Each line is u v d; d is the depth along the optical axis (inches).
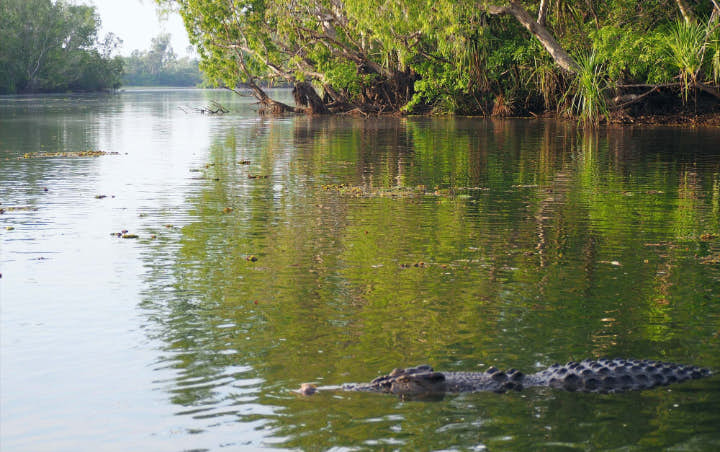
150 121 1781.5
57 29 4146.2
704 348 265.6
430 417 213.5
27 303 321.1
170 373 246.2
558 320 298.0
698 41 1273.4
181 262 393.1
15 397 227.9
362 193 627.2
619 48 1349.7
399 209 549.3
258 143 1147.9
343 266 384.8
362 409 219.1
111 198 604.1
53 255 406.9
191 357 260.2
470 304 319.6
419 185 673.0
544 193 622.2
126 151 1022.4
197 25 2038.6
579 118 1472.7
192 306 318.0
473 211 539.8
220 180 714.8
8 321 297.4
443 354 263.1
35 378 241.9
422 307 316.2
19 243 436.5
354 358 259.9
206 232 469.1
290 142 1162.6
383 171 780.6
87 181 708.7
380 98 2026.3
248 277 363.9
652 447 196.1
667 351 263.4
